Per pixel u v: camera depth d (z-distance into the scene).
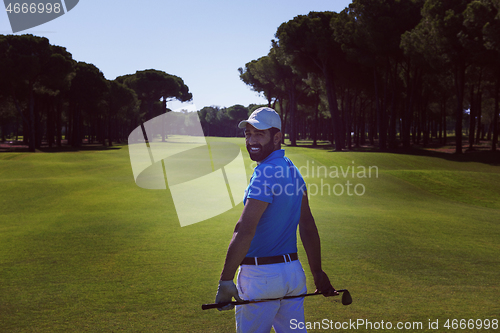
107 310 3.55
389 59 40.53
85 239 6.84
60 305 3.69
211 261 5.34
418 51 33.25
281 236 1.96
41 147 56.06
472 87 43.47
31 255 5.72
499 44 27.59
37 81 45.03
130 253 5.81
